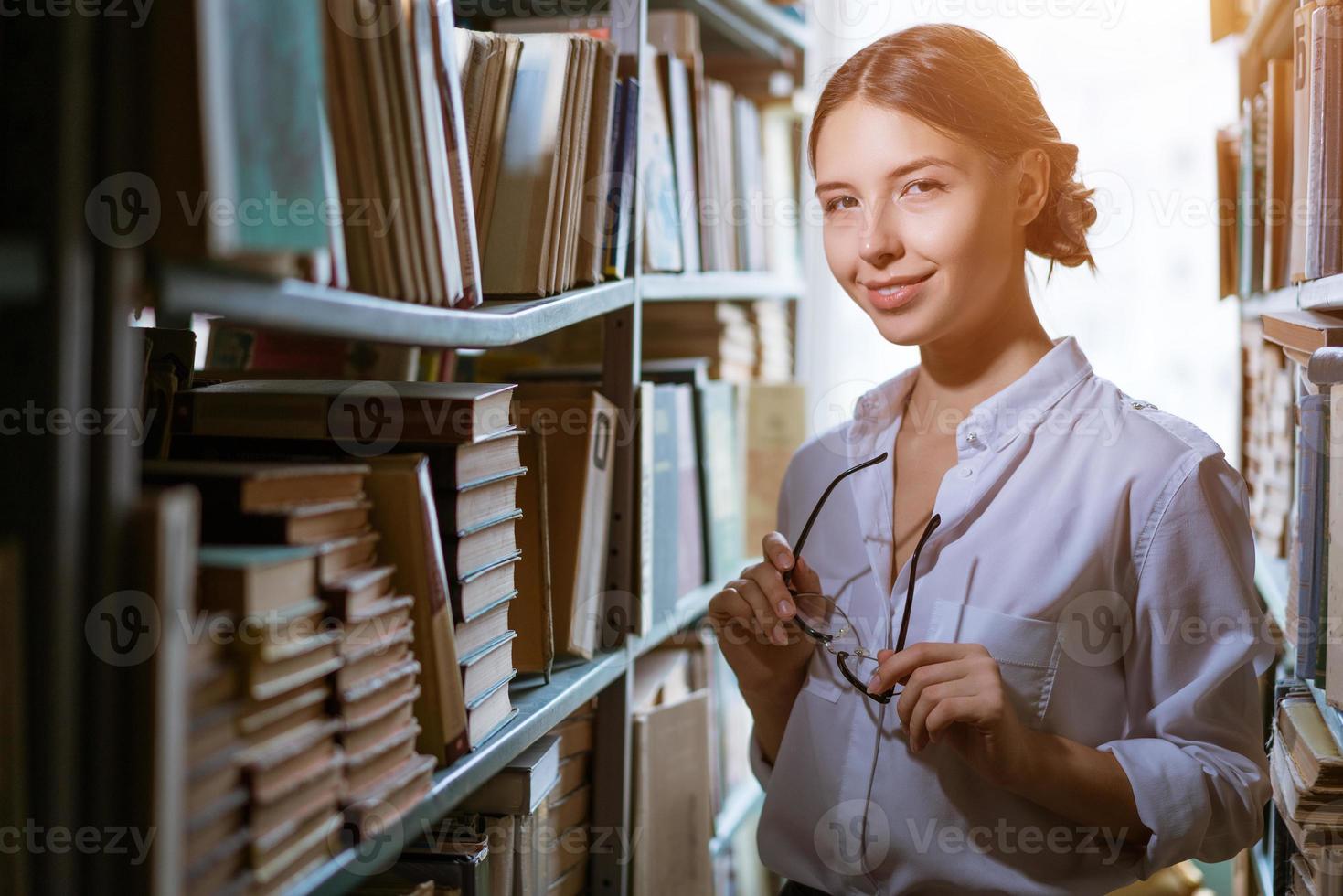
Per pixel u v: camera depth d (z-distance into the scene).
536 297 1.18
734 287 2.08
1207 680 1.01
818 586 1.18
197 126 0.54
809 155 1.15
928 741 0.98
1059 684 1.04
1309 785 1.05
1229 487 1.04
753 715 1.29
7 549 0.53
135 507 0.55
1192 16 2.58
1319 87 1.12
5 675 0.53
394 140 0.83
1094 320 2.69
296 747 0.70
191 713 0.61
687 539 1.90
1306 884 1.11
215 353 1.45
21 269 0.51
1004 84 1.07
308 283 0.68
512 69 1.17
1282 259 1.59
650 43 1.92
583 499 1.32
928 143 1.02
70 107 0.53
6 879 0.53
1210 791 0.98
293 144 0.63
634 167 1.46
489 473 1.01
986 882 1.05
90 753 0.54
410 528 0.86
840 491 1.24
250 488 0.70
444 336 0.87
